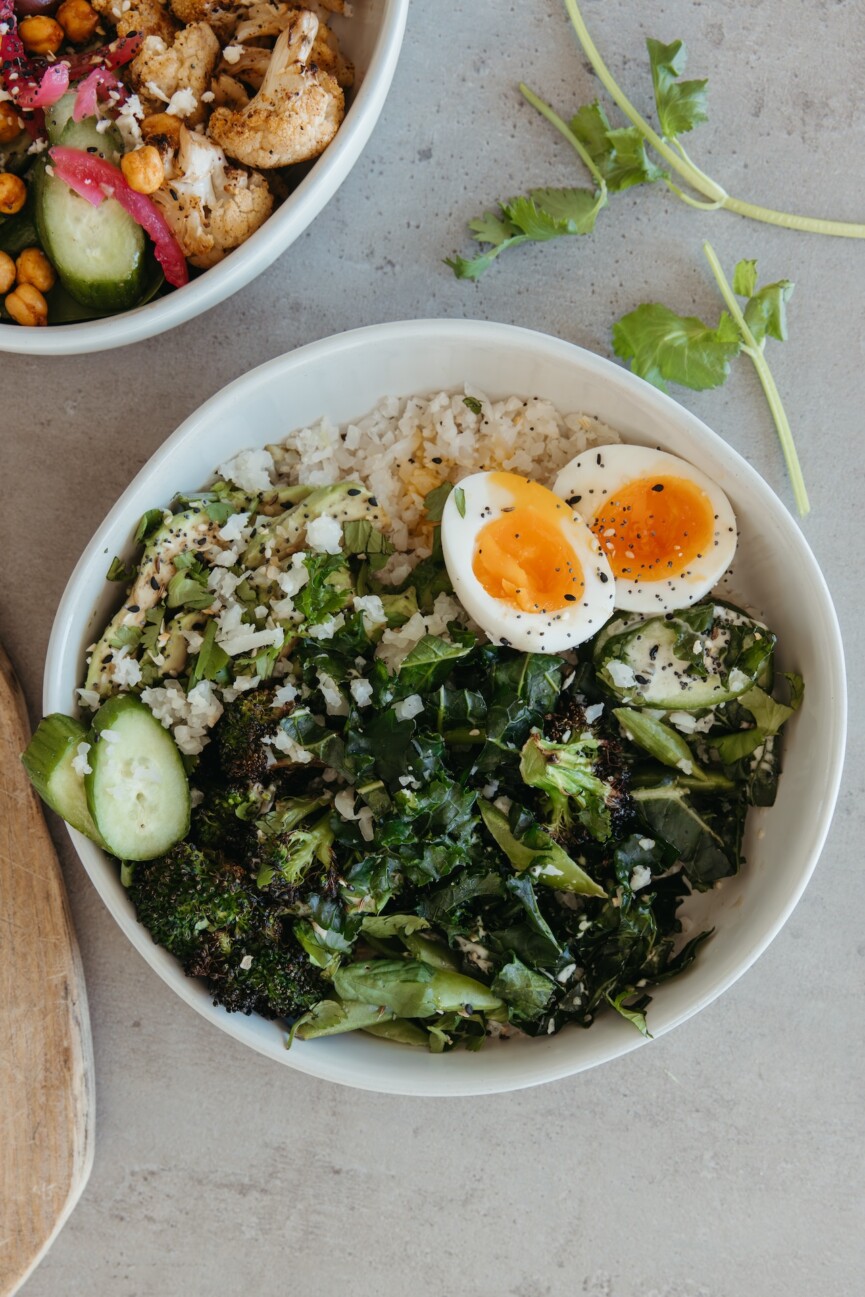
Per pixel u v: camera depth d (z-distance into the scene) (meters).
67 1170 0.51
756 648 0.47
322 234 0.50
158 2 0.48
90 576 0.46
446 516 0.47
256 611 0.47
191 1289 0.53
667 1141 0.53
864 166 0.50
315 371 0.47
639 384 0.46
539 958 0.47
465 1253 0.53
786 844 0.47
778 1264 0.53
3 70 0.47
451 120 0.50
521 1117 0.53
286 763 0.47
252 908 0.46
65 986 0.51
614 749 0.47
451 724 0.47
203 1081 0.53
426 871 0.46
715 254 0.51
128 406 0.51
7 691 0.50
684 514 0.47
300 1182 0.53
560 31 0.50
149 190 0.46
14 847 0.50
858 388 0.51
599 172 0.50
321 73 0.47
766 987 0.52
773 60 0.50
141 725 0.46
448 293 0.51
